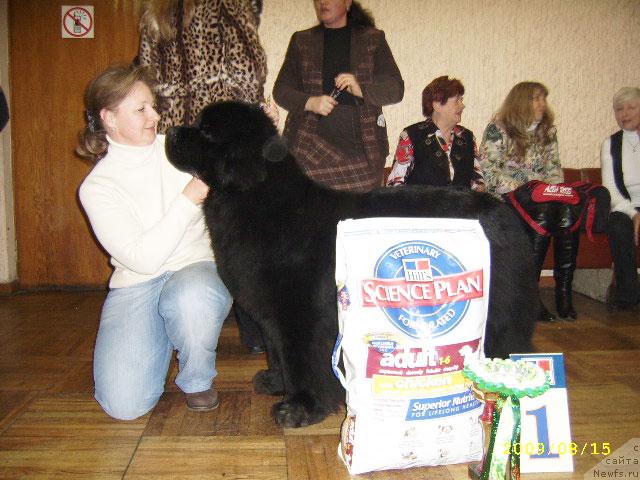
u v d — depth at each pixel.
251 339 2.56
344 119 2.98
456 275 1.36
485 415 1.41
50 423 1.79
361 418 1.33
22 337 2.83
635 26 4.10
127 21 3.89
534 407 1.45
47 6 3.85
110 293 1.96
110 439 1.68
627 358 2.45
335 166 2.94
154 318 1.91
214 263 1.99
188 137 1.69
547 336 2.83
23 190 3.99
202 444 1.64
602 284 3.69
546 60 4.11
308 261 1.65
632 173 3.56
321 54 3.12
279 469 1.48
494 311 1.60
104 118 1.85
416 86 4.08
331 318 1.68
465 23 4.01
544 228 3.05
